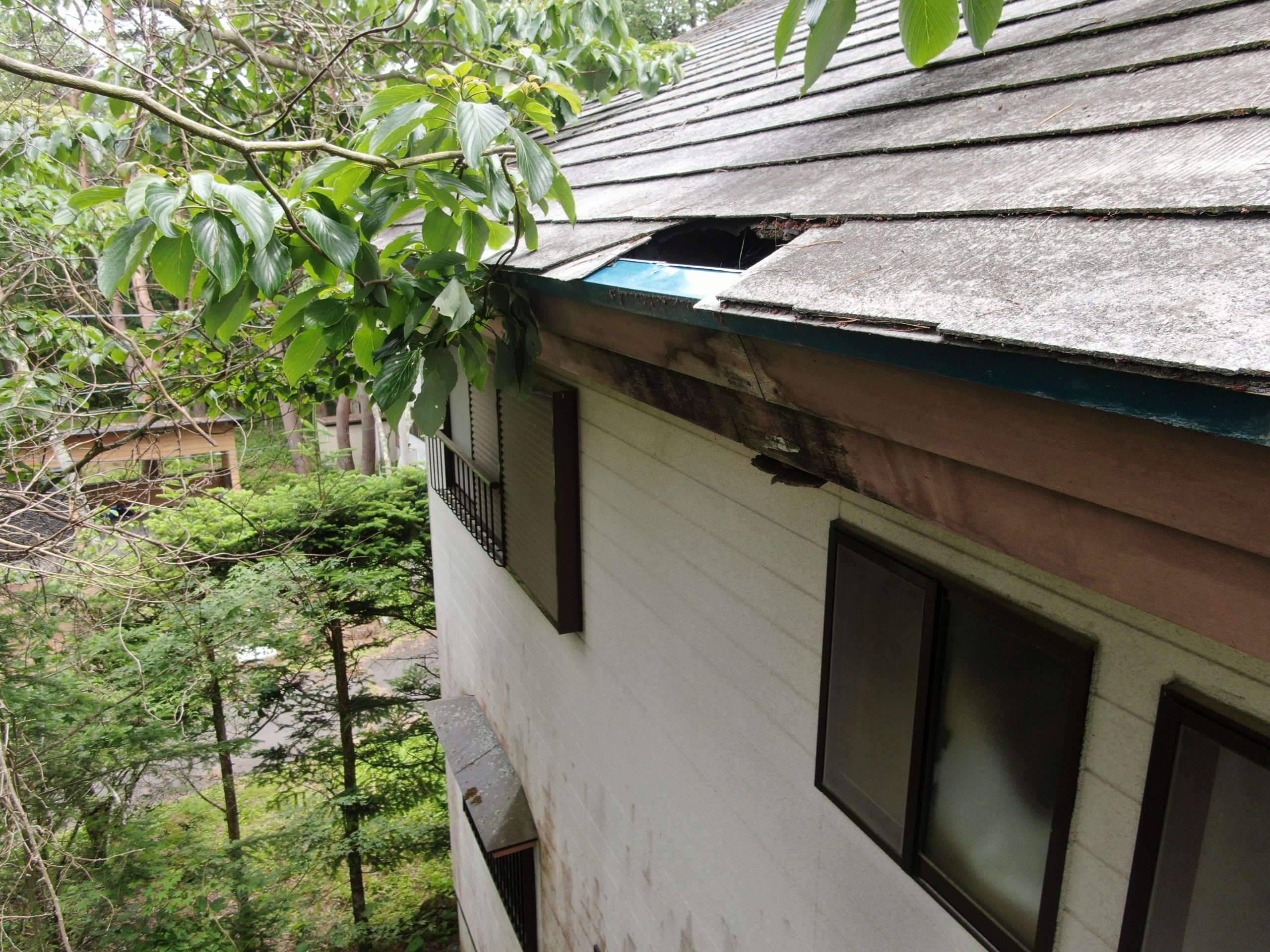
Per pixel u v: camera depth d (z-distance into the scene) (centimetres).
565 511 354
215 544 812
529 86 201
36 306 471
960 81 194
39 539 388
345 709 901
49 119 414
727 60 448
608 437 317
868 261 119
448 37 505
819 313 109
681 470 266
